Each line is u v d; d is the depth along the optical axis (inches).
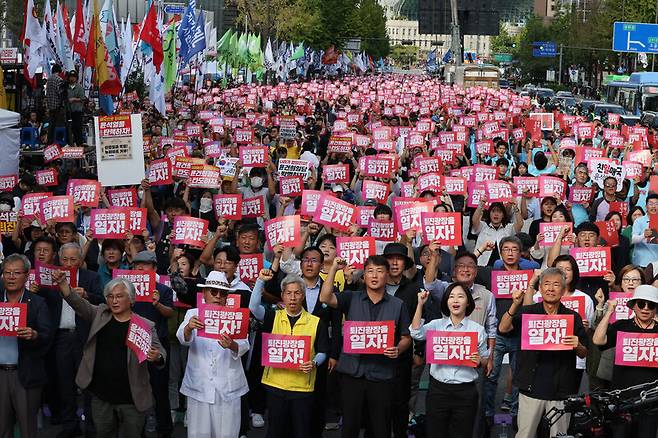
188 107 1904.5
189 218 581.6
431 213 547.2
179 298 500.4
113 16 1396.4
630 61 4360.2
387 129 1305.4
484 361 435.2
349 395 441.4
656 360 426.0
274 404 448.1
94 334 426.0
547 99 3398.1
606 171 947.3
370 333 432.8
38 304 453.7
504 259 522.9
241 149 913.5
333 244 534.0
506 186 754.8
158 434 490.0
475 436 462.9
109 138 729.0
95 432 477.7
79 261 487.8
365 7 6510.8
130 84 1929.1
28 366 452.4
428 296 464.8
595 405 410.0
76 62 1563.7
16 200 732.0
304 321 447.8
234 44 2856.8
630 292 497.7
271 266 502.3
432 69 7573.8
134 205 709.9
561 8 7628.0
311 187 869.2
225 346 430.9
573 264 478.6
